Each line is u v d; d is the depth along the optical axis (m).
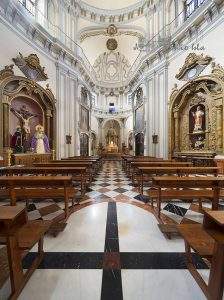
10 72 9.80
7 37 9.80
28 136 11.55
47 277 2.26
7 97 9.81
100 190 6.59
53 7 13.87
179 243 3.04
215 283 1.65
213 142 10.30
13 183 3.64
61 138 14.07
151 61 15.01
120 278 2.24
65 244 3.00
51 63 13.19
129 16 16.86
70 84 15.22
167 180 3.67
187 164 7.05
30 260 2.59
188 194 3.95
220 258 1.59
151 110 15.20
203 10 9.95
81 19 16.66
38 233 2.31
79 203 5.10
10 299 1.81
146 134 15.71
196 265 2.47
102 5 16.94
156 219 4.00
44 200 5.28
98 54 24.12
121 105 25.88
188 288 2.08
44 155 11.51
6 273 2.13
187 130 12.08
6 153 9.22
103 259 2.61
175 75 12.53
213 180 3.55
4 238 2.16
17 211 1.70
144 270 2.39
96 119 25.67
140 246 2.95
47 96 12.44
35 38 11.79
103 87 25.73
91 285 2.13
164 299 1.93
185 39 11.82
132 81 19.89
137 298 1.95
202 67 10.48
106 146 26.31
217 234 1.58
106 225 3.71
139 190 6.54
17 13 10.12
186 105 12.15
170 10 13.82
